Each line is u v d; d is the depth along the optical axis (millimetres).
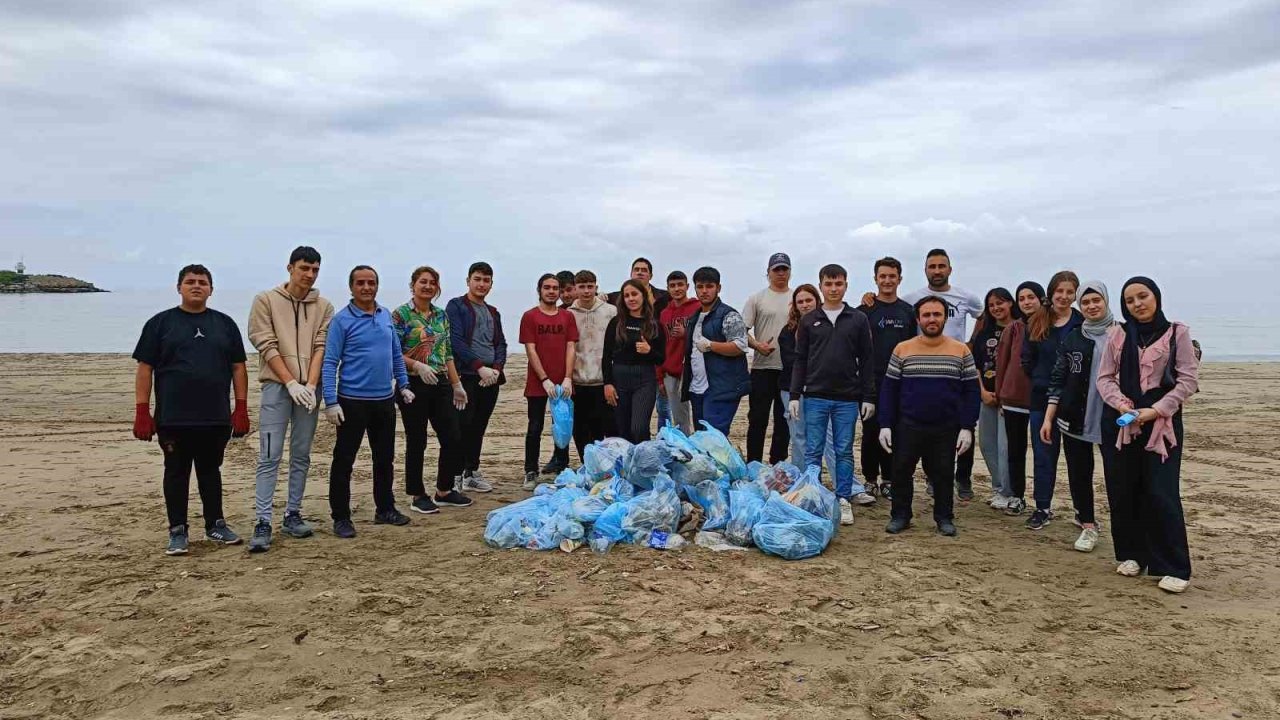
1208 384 17922
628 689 3582
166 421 5375
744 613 4488
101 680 3656
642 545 5785
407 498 7461
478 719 3311
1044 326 6391
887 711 3396
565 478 6801
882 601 4707
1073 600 4758
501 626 4289
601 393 7996
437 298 6906
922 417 6164
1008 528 6473
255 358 20266
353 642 4078
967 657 3930
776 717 3336
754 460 7691
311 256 5688
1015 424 6852
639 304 7242
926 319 6145
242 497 7383
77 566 5250
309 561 5391
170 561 5367
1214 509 7195
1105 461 5215
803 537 5539
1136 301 4957
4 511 6789
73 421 12102
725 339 7195
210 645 4027
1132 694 3551
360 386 5977
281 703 3455
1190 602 4730
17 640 4086
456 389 7000
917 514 6988
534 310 7895
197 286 5418
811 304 6996
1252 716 3350
